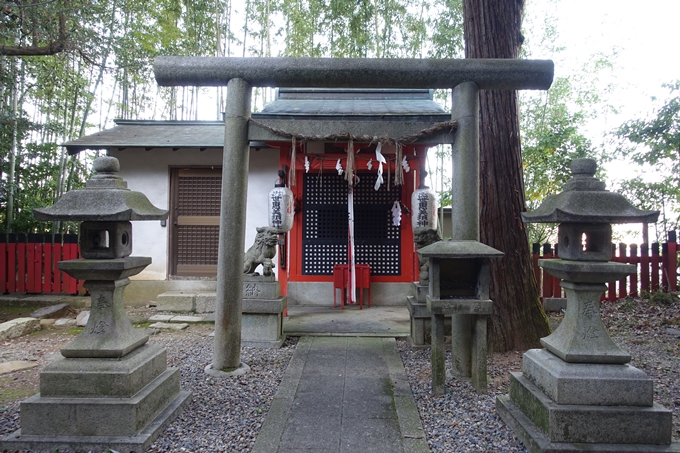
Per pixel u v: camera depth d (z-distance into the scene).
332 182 7.41
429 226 5.57
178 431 2.87
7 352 4.82
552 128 9.08
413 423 2.98
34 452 2.54
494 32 4.74
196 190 7.46
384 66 3.93
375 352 4.70
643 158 6.62
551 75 3.87
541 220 2.86
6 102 9.03
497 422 2.96
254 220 7.31
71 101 10.56
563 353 2.56
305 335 5.34
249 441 2.77
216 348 4.03
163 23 9.59
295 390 3.61
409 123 4.03
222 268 4.02
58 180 9.80
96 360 2.75
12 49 6.89
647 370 4.02
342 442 2.76
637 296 6.77
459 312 3.37
